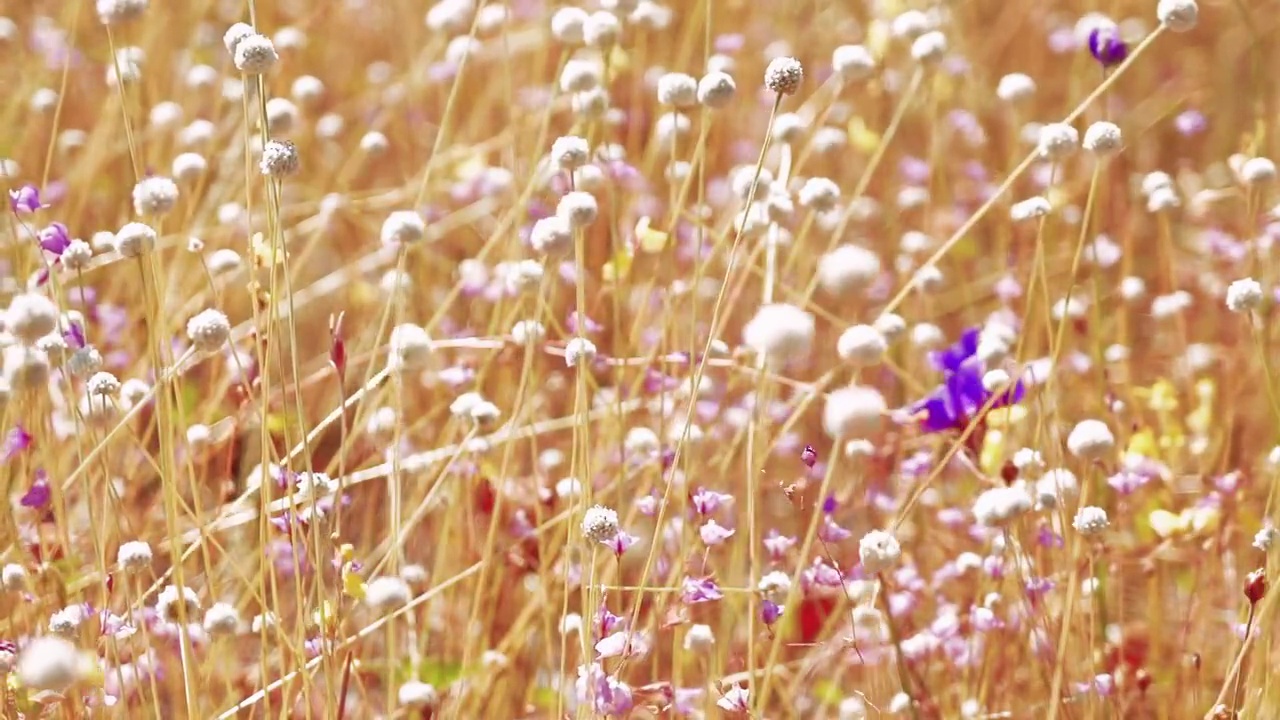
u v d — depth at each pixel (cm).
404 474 83
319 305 96
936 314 93
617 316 80
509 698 79
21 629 76
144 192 73
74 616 73
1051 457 79
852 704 76
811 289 79
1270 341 87
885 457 84
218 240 89
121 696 72
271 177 73
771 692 79
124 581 73
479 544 80
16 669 72
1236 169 89
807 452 74
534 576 81
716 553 82
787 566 79
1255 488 84
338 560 73
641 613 80
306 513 75
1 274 87
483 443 78
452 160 95
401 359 73
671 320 82
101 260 81
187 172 83
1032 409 83
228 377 82
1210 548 80
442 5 96
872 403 67
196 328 71
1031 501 75
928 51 83
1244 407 87
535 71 99
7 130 96
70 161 96
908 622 80
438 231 91
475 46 95
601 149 83
